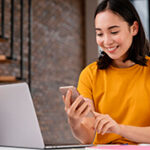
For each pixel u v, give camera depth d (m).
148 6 6.68
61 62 5.71
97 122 1.47
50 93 5.29
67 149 1.17
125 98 1.72
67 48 5.97
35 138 1.25
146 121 1.66
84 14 6.72
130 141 1.64
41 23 5.18
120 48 1.59
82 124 1.59
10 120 1.32
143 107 1.67
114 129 1.50
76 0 6.47
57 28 5.67
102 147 1.12
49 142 5.11
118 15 1.55
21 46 4.00
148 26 6.62
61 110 5.59
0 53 4.20
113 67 1.81
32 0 4.98
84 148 1.20
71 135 5.83
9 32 4.41
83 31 6.68
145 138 1.51
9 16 4.43
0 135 1.35
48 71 5.29
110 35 1.56
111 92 1.76
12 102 1.30
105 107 1.76
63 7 5.93
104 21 1.55
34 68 4.91
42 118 5.00
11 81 3.61
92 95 1.84
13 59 3.66
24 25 4.75
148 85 1.69
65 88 1.34
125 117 1.71
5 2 4.36
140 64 1.74
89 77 1.86
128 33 1.60
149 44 1.81
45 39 5.27
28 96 1.25
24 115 1.27
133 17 1.63
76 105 1.33
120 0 1.58
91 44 6.57
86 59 6.60
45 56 5.23
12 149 1.21
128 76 1.75
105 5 1.57
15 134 1.30
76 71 6.26
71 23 6.20
